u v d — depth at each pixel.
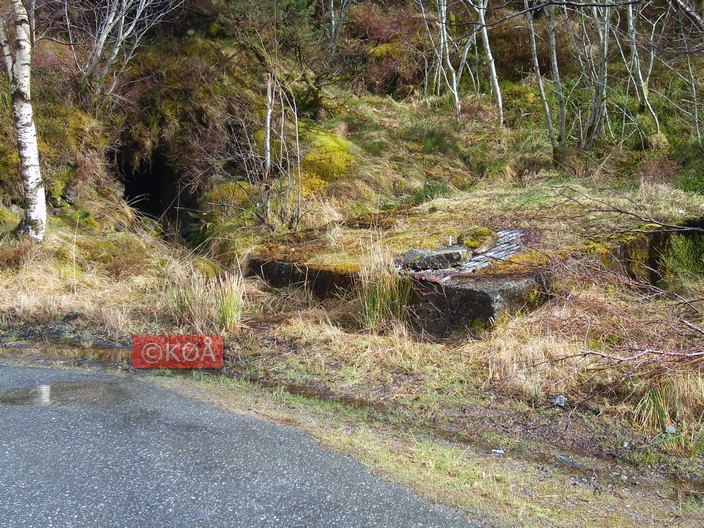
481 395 4.46
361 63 15.24
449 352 5.19
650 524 2.93
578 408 4.21
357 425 4.04
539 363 4.44
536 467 3.54
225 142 10.73
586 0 11.48
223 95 11.27
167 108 11.01
